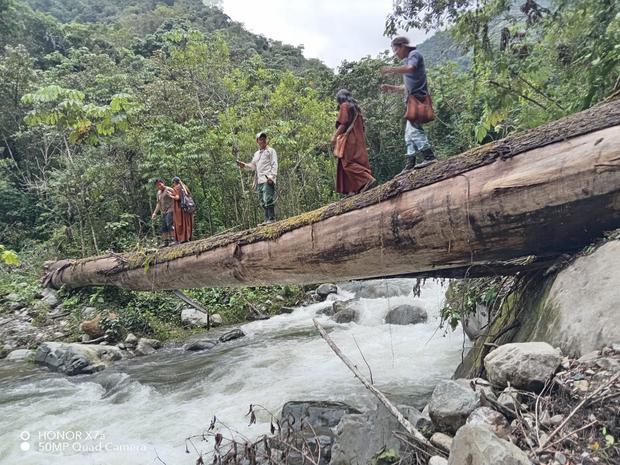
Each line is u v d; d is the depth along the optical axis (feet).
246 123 51.49
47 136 52.75
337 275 18.07
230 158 50.14
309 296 42.55
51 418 19.49
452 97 55.42
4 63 59.16
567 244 12.33
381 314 32.48
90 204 49.32
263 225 21.84
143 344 31.68
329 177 61.77
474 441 7.36
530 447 8.05
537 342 10.64
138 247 39.83
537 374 9.60
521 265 13.61
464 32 19.74
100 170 48.93
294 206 52.13
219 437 12.70
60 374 26.78
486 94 21.90
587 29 17.37
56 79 66.03
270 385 21.31
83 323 33.65
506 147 12.24
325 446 13.43
